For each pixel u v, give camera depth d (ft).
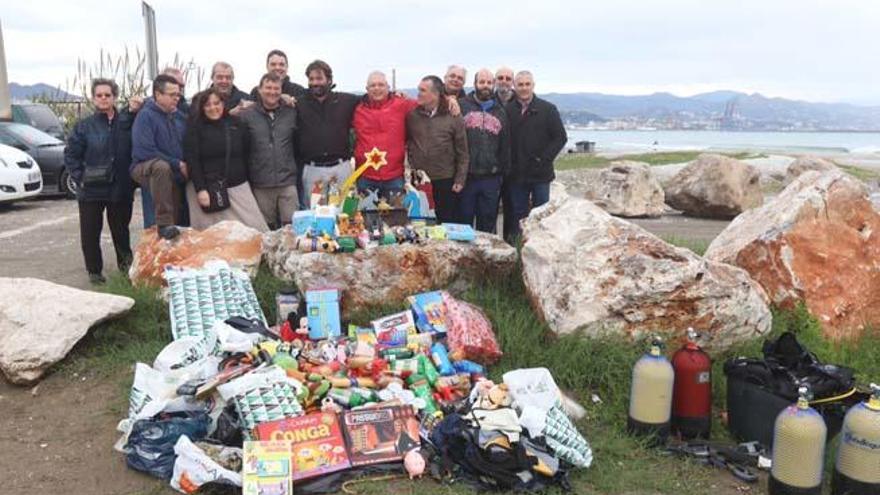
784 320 20.77
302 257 20.99
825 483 14.35
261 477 13.08
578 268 19.15
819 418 13.37
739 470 14.53
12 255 32.37
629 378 17.62
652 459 15.08
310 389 15.96
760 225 22.84
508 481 13.62
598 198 49.75
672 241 33.12
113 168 25.88
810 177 24.11
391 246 21.35
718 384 17.89
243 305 20.61
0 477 14.25
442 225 23.36
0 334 18.98
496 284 22.75
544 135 28.30
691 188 49.29
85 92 77.25
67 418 16.78
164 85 24.64
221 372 16.03
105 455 15.12
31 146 51.01
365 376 17.33
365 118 25.32
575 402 17.25
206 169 24.56
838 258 21.84
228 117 24.82
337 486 13.67
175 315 19.86
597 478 14.24
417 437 14.70
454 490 13.58
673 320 18.48
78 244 35.04
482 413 14.80
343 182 25.67
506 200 29.43
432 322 19.33
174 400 15.31
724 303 18.39
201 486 13.41
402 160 25.67
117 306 20.39
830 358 19.70
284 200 25.75
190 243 23.49
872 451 13.30
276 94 24.98
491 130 27.07
